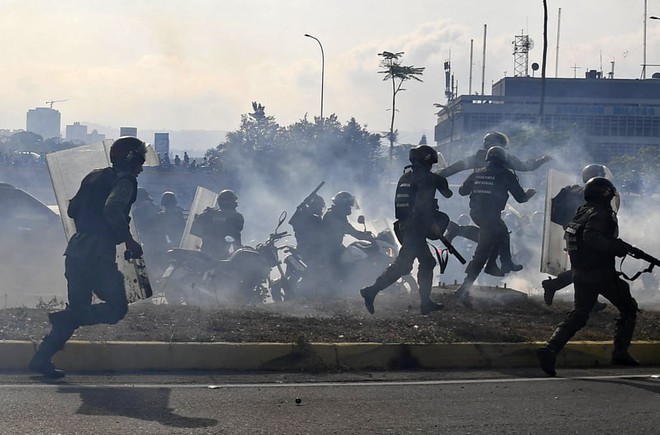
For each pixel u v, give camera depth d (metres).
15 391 8.40
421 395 8.64
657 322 12.63
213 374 9.58
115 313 9.08
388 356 10.23
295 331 10.95
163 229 18.81
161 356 9.77
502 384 9.30
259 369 9.89
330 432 7.10
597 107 124.81
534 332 11.56
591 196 10.13
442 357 10.35
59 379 9.07
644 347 10.90
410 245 12.20
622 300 10.21
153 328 10.77
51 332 9.09
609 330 11.99
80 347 9.61
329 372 9.87
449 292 15.55
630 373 10.16
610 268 10.05
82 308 9.02
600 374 10.05
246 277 16.02
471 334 11.07
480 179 14.26
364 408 8.01
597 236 9.86
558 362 10.57
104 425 7.14
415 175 12.31
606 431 7.29
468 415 7.78
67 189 12.00
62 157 12.03
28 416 7.38
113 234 9.09
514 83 125.31
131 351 9.70
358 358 10.14
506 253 14.38
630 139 124.94
